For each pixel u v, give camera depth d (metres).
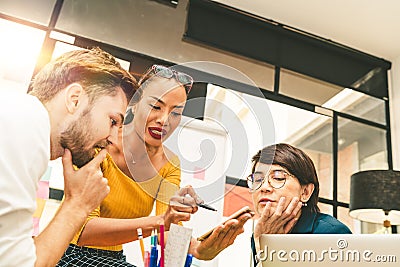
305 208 1.68
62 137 1.20
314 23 2.08
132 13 1.83
